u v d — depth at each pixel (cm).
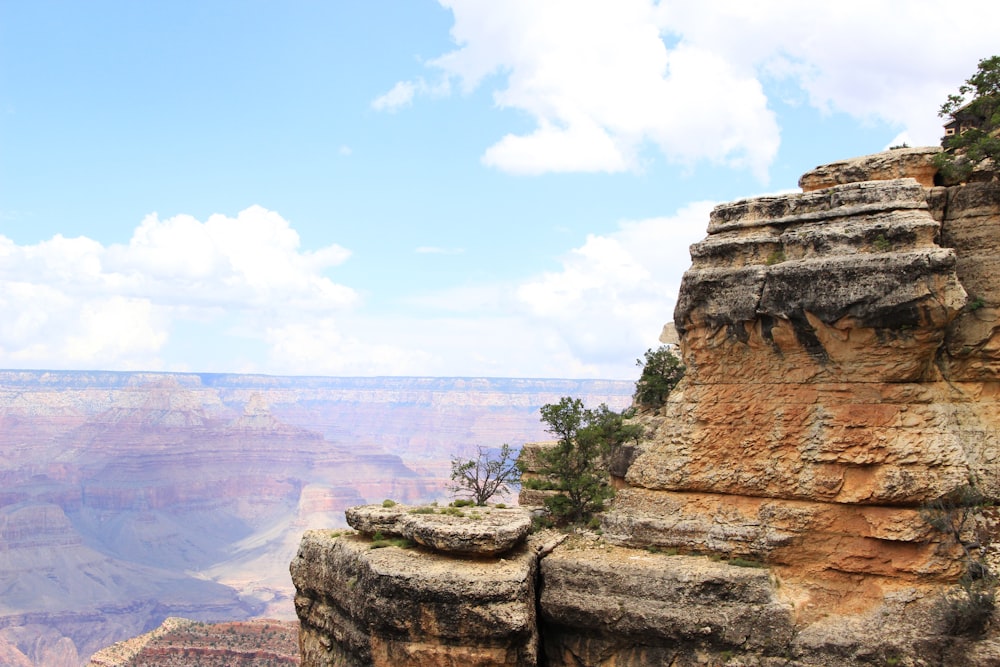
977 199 3809
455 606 3625
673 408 4262
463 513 4238
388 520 4225
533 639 3728
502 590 3616
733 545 3888
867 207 3747
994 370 3731
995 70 4078
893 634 3472
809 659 3534
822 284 3712
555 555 4059
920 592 3516
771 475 3869
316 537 4478
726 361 4041
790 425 3853
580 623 3878
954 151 4000
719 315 3988
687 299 4091
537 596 3981
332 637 4269
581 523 4625
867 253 3669
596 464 5238
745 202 4059
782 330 3838
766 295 3853
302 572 4475
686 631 3675
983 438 3647
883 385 3675
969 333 3750
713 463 4041
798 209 3934
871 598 3619
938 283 3497
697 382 4162
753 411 3956
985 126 4112
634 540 4131
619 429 5088
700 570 3756
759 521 3878
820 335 3756
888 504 3612
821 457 3747
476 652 3628
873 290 3597
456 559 3844
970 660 3322
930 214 3766
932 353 3641
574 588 3909
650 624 3731
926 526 3531
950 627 3384
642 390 5528
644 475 4231
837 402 3759
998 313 3712
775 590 3709
